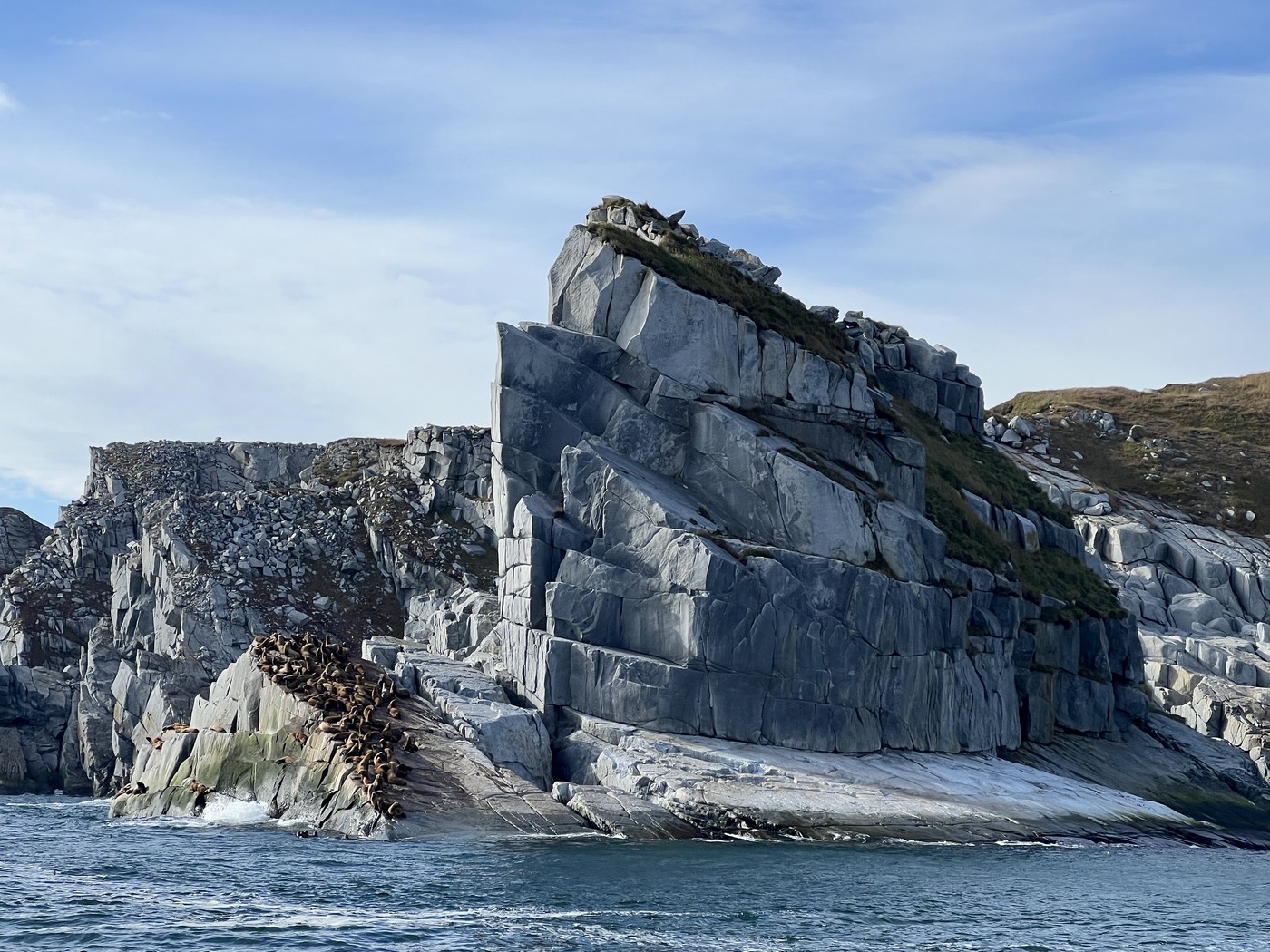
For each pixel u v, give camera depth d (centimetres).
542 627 7181
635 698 6825
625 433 7906
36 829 6284
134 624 12494
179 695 11150
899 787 6856
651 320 8075
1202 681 10250
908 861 5534
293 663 6619
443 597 12419
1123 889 5197
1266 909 4850
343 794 5828
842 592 7469
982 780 7394
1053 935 4181
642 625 7100
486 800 5975
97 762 11675
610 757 6425
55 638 13050
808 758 6975
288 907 4106
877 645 7550
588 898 4378
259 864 4869
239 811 6266
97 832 5966
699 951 3744
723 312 8325
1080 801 7431
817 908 4375
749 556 7244
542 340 7944
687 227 9606
